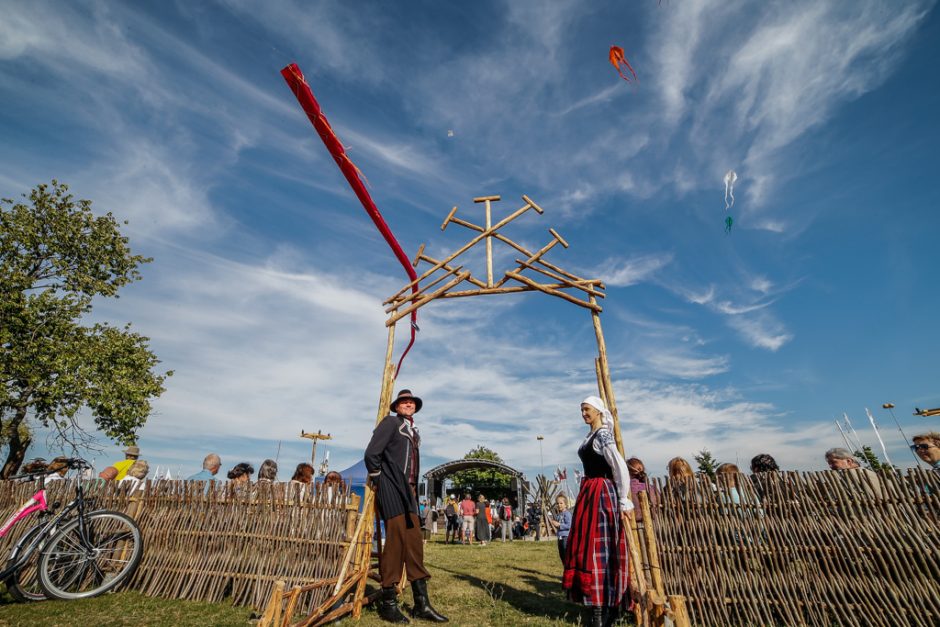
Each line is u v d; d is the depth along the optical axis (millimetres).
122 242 20000
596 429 3775
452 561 7750
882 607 3287
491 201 5312
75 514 4434
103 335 18500
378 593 4016
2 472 15828
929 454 4086
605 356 4559
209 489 4359
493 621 3652
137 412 17922
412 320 5285
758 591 3545
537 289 4855
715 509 3801
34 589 4098
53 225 18297
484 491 35562
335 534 3973
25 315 16312
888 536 3396
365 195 4148
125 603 3789
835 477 3615
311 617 3238
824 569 3475
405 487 3816
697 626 3547
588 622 3664
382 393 4680
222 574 4031
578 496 3732
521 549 11258
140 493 4523
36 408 16453
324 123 3670
